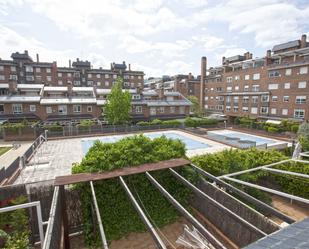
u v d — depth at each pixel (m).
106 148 10.45
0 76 59.59
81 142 28.20
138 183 9.46
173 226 9.78
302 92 36.25
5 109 37.47
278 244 3.38
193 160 11.40
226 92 54.12
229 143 25.91
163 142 11.92
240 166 11.21
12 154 22.95
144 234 9.24
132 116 43.81
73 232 8.95
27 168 17.08
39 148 24.27
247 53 56.31
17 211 8.36
